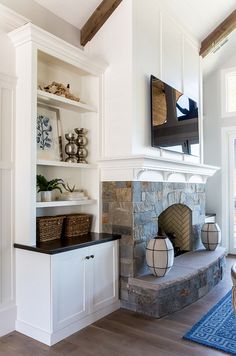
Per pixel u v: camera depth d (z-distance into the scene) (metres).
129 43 3.28
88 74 3.48
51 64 3.21
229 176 5.79
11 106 2.76
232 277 1.61
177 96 4.07
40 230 2.84
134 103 3.28
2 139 2.69
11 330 2.69
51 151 3.17
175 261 3.76
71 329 2.65
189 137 4.38
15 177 2.77
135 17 3.34
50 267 2.49
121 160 3.14
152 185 3.51
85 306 2.81
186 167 4.05
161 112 3.68
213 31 4.78
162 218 4.80
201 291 3.48
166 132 3.78
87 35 3.56
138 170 3.15
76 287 2.72
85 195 3.46
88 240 2.94
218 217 5.84
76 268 2.73
